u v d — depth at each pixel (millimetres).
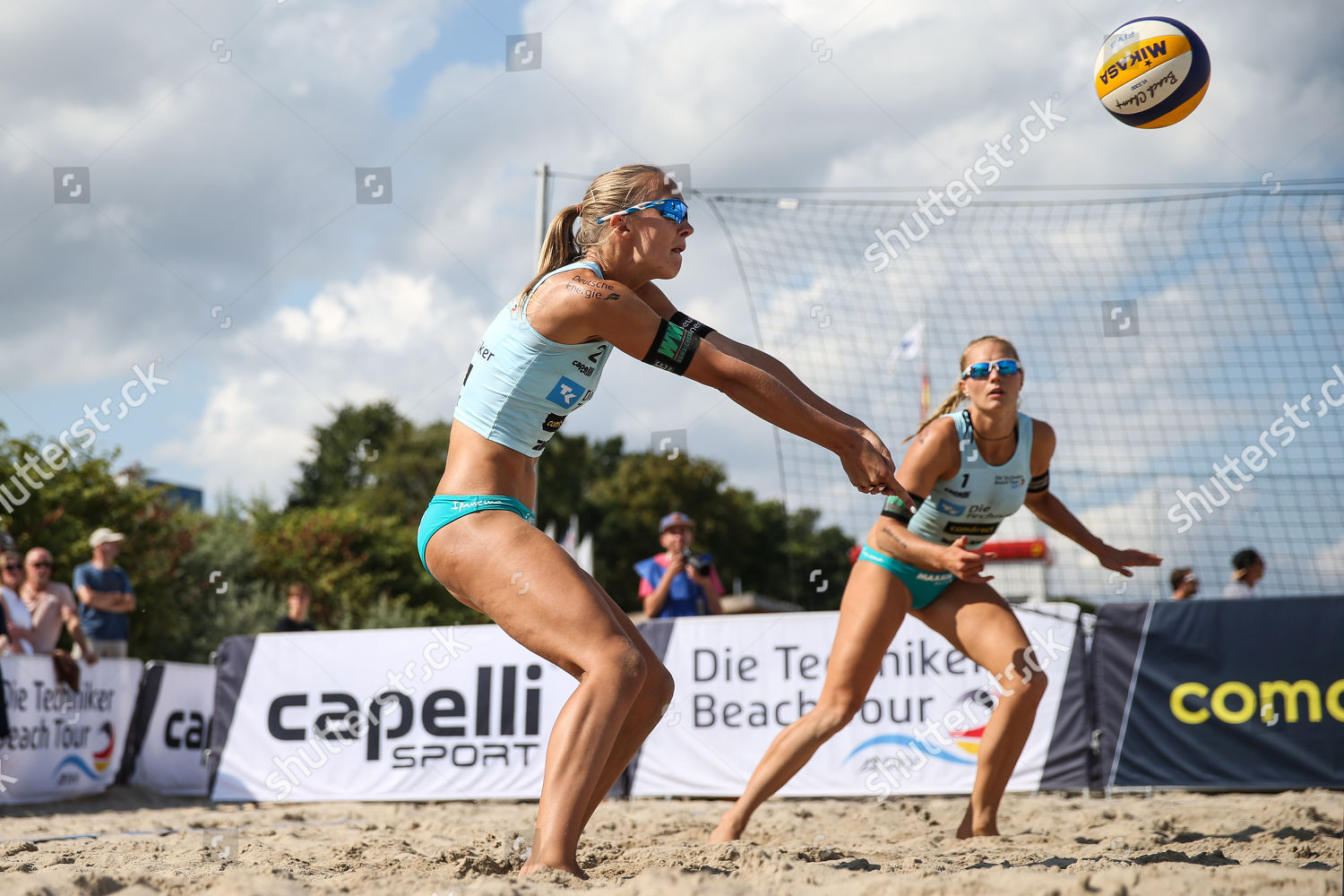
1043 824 5977
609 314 3004
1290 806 6512
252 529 26703
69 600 9984
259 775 9250
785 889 2727
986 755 5070
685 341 3027
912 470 4887
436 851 4422
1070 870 3143
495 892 2506
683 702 8844
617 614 3451
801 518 42531
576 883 2738
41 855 4500
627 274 3363
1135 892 2461
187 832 5945
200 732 11266
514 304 3246
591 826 6016
